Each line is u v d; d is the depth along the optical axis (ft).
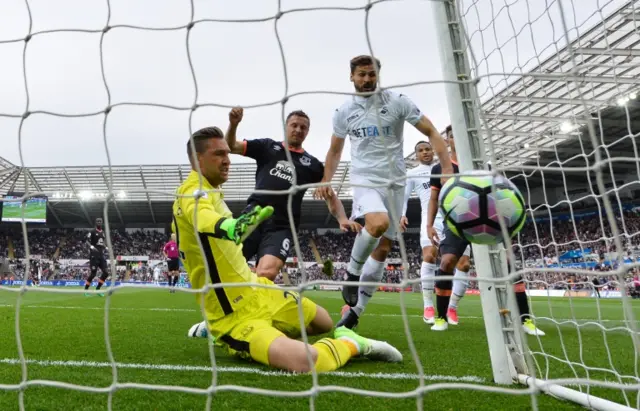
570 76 4.57
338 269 119.85
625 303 4.41
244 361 9.75
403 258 4.75
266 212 7.10
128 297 36.50
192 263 9.45
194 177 9.25
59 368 8.87
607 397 6.91
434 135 12.19
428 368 9.16
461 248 16.25
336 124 13.62
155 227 129.29
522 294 14.65
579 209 80.74
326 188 13.80
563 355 11.03
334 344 8.98
